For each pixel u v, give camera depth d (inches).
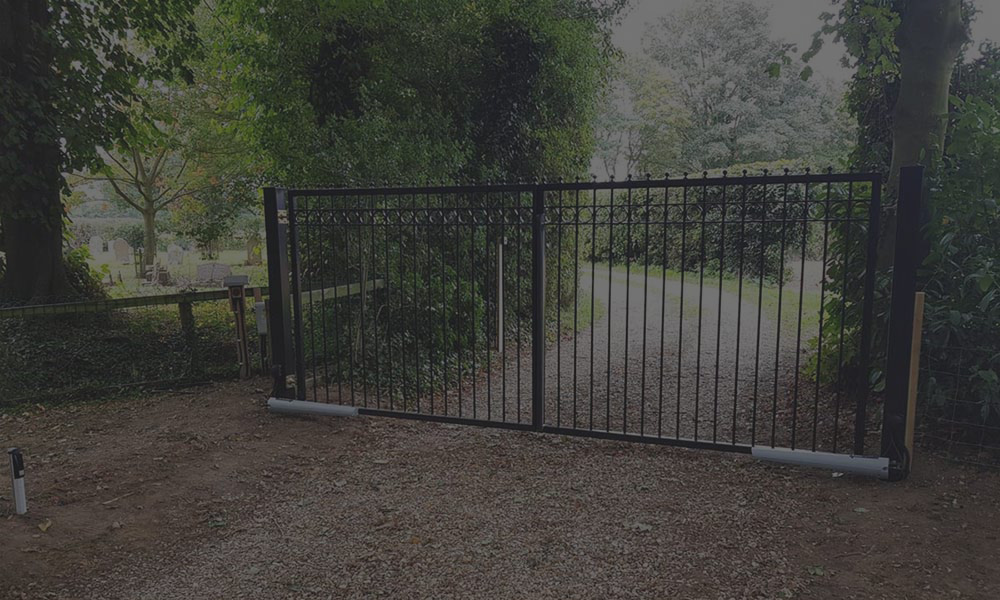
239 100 314.2
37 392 224.4
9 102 264.5
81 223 1106.1
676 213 586.2
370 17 293.0
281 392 210.7
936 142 174.9
